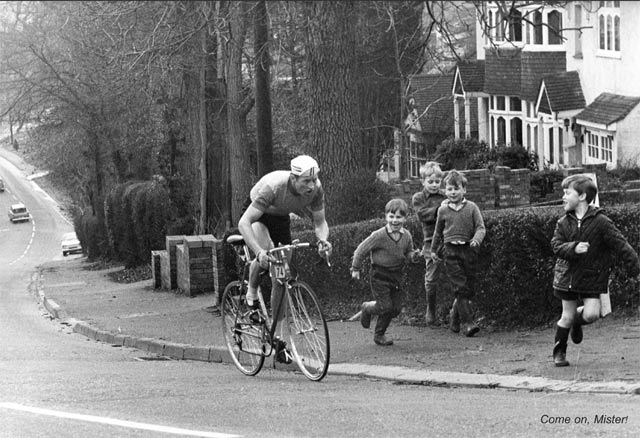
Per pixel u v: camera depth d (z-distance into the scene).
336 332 18.53
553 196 40.81
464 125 66.56
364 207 27.45
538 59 56.56
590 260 13.08
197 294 31.98
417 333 17.70
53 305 32.78
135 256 49.91
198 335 21.09
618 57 49.34
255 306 14.73
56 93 54.50
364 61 49.12
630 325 15.88
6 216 138.25
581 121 51.59
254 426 10.14
